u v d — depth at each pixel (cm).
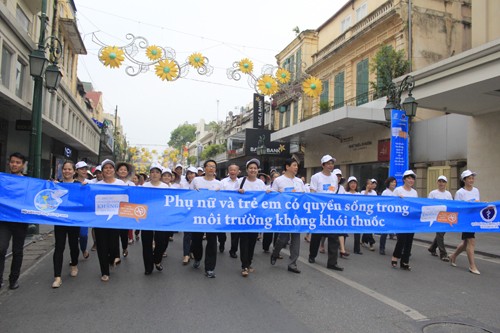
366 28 1956
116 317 447
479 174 1405
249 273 671
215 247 632
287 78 1502
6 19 1127
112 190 579
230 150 3475
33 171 1072
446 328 428
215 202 618
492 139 1369
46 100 1586
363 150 1984
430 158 1641
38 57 1035
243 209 629
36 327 416
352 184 938
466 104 1337
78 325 422
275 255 740
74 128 2359
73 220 561
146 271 643
